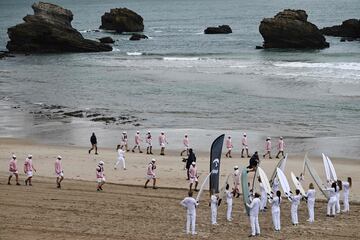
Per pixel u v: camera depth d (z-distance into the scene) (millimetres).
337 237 48688
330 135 102000
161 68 187000
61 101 141000
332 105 125500
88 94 148500
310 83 150250
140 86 156750
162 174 76062
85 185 69500
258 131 106062
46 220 52562
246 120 115188
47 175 75000
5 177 73500
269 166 80250
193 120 116562
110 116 122812
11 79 176875
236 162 83625
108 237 47531
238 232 50500
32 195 62875
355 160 85125
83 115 124438
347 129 105938
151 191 66938
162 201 61625
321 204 61875
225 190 58469
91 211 56406
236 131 106438
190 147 94438
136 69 187375
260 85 150500
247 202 50656
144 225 51875
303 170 70938
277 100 132375
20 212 55344
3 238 46656
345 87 143500
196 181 67938
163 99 138500
